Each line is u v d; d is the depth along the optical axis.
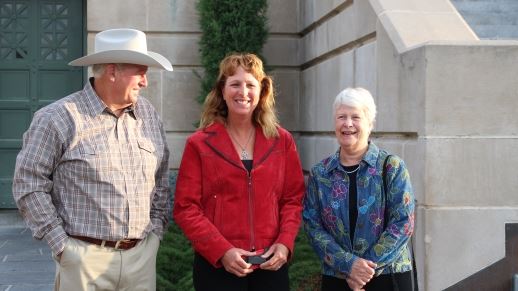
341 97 4.21
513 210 5.20
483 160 5.18
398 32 5.95
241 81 4.21
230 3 9.03
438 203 5.16
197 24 9.84
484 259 5.18
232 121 4.33
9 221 10.27
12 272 7.59
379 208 4.12
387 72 6.05
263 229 4.21
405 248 4.21
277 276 4.27
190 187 4.24
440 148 5.16
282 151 4.35
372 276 4.06
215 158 4.22
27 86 10.40
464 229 5.16
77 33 10.42
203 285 4.28
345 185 4.20
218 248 4.10
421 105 5.24
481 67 5.18
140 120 4.25
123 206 4.04
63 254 3.99
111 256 4.05
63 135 3.98
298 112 9.88
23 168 3.97
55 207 4.08
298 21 9.81
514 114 5.20
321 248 4.20
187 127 9.87
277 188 4.30
